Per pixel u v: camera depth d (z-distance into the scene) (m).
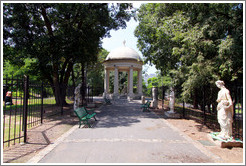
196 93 13.02
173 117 10.12
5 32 11.58
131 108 15.02
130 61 27.05
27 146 4.93
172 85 11.46
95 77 40.31
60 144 5.10
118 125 7.80
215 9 8.59
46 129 7.02
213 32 7.76
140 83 29.34
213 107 12.37
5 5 11.00
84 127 7.36
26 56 13.49
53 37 12.88
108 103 19.30
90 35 14.73
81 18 13.48
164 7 11.98
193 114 11.81
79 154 4.36
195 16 9.34
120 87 43.12
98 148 4.79
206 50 8.00
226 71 7.26
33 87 8.19
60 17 14.14
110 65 28.05
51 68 15.77
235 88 7.00
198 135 6.31
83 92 16.45
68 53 13.86
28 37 12.65
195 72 7.98
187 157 4.26
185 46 8.73
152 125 7.90
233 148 4.95
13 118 9.66
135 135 6.14
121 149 4.73
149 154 4.41
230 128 5.29
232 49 6.71
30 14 13.30
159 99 24.98
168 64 13.23
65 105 16.03
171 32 10.12
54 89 15.45
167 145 5.11
